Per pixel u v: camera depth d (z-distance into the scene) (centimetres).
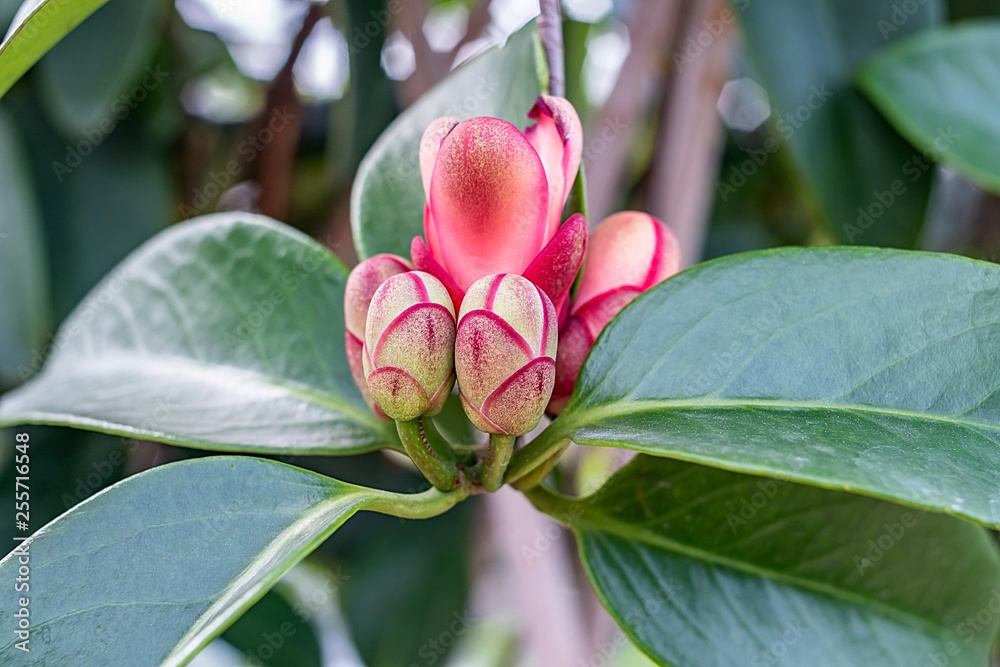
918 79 47
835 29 49
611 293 32
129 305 38
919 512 34
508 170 30
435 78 51
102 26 50
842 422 30
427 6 51
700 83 48
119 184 57
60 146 56
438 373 30
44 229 55
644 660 67
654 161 49
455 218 30
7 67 32
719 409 30
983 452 29
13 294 49
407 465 57
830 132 48
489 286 30
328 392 35
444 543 60
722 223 70
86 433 56
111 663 29
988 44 48
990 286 31
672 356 31
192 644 28
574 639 44
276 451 34
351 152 51
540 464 32
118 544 30
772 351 31
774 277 31
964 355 30
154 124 58
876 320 31
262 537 30
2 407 37
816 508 34
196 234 38
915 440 29
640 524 34
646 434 30
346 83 50
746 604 34
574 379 32
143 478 30
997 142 46
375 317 30
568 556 54
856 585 35
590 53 67
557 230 31
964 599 35
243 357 36
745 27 47
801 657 34
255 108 74
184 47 60
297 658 58
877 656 34
